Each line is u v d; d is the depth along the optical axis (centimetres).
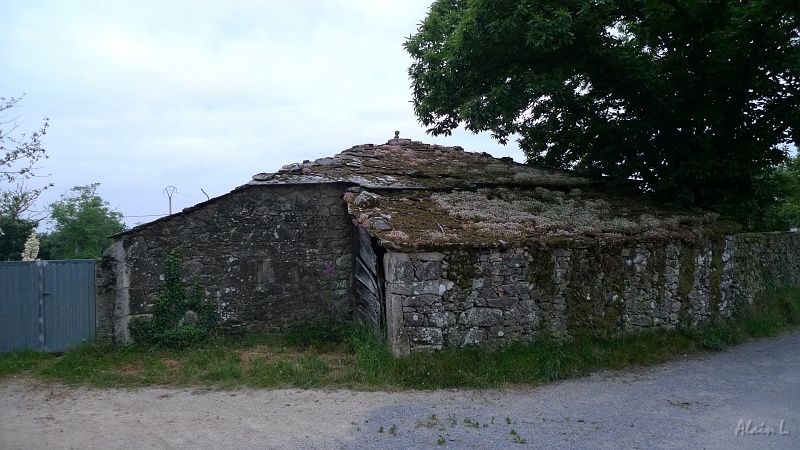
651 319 972
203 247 977
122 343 934
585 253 914
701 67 1177
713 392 734
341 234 1052
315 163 1161
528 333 862
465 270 833
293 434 577
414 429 595
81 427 598
